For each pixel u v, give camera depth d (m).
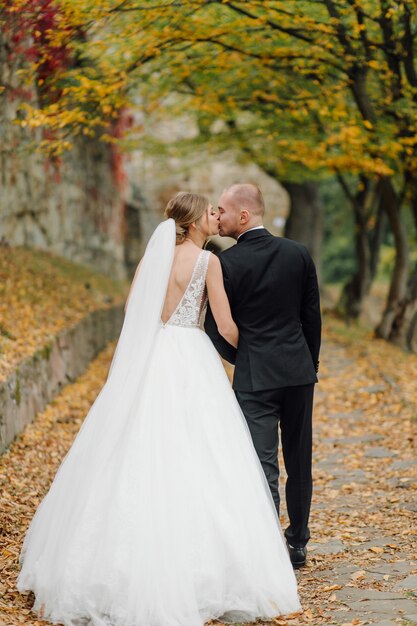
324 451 7.78
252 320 4.10
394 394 10.15
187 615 3.44
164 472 3.66
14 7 6.77
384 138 11.05
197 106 11.91
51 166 15.77
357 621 3.54
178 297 3.97
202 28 8.90
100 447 3.76
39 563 3.71
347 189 20.17
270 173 20.06
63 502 3.80
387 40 9.77
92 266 19.78
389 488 6.27
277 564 3.75
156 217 31.39
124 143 16.48
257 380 4.06
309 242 24.33
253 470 3.89
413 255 30.69
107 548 3.51
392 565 4.40
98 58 9.38
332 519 5.53
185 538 3.56
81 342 11.07
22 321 8.77
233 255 4.07
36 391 7.63
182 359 3.91
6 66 8.79
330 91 10.60
